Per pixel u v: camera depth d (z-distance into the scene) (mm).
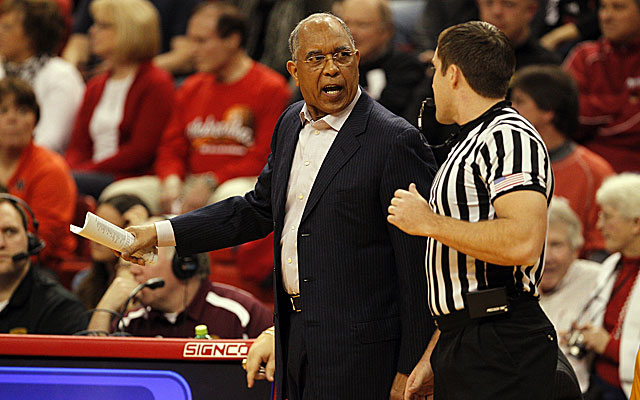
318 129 9484
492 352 8281
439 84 9016
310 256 9164
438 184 8680
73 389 9141
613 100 19234
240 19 20469
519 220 7820
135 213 15172
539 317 8523
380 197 9094
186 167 21047
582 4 21984
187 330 12602
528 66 17812
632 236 14680
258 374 9211
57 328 13281
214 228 10000
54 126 21922
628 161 19219
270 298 18031
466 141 8648
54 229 18344
